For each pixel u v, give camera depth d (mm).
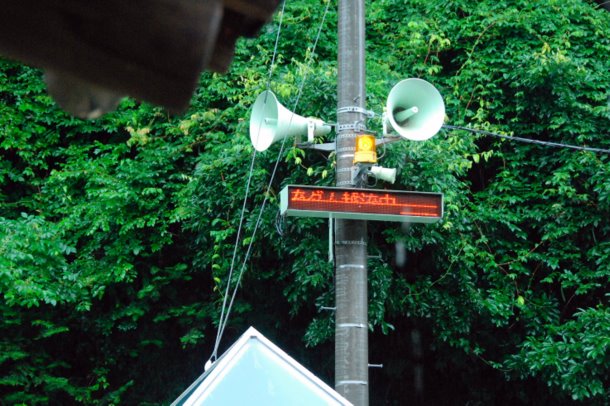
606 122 11656
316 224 10219
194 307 12414
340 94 7613
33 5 1625
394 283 10734
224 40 2045
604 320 10453
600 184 11062
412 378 12758
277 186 10570
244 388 4801
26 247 11312
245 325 12297
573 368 10359
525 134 12086
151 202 12125
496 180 12070
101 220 12000
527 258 11586
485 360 11523
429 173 9992
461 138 10969
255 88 11039
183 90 1751
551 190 11367
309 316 12258
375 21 13469
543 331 11383
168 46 1660
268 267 11492
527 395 12281
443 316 11117
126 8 1616
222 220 10812
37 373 12281
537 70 11453
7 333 12125
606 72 12234
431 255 10883
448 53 12977
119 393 12359
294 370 4965
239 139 10688
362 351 7117
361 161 7117
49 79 1879
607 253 11172
